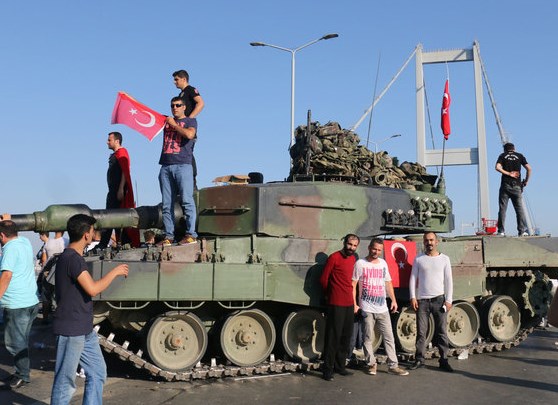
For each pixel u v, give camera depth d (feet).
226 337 32.91
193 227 34.19
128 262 29.78
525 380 32.30
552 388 30.48
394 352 34.22
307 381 31.78
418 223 41.39
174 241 37.78
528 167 47.91
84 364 21.40
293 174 43.98
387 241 38.32
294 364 33.81
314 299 34.53
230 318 32.78
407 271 38.29
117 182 40.09
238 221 35.63
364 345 34.09
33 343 42.55
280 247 34.68
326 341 32.60
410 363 36.83
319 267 35.04
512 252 42.55
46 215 32.50
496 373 34.14
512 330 42.63
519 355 40.27
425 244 35.58
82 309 20.85
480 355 40.14
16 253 28.45
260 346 33.94
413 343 39.06
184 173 34.27
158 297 30.14
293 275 34.14
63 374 20.43
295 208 36.63
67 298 20.77
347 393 29.17
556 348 43.47
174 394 28.37
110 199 40.24
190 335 31.94
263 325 33.99
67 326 20.56
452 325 40.04
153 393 28.45
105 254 31.27
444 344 35.04
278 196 36.04
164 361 31.04
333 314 32.63
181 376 30.50
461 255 40.68
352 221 38.55
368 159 44.11
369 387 30.50
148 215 35.78
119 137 40.19
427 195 43.32
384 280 34.63
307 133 41.42
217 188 36.17
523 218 47.65
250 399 27.73
